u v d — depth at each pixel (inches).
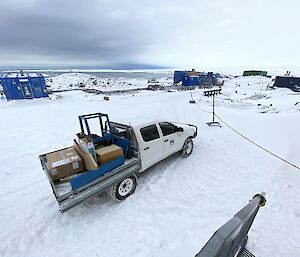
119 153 194.4
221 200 194.5
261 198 111.9
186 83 1903.3
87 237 159.8
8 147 348.2
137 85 2406.5
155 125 235.5
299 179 219.8
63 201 154.2
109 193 195.6
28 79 1026.1
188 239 151.6
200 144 338.0
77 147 198.4
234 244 91.1
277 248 138.2
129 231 163.5
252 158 278.1
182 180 232.7
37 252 148.3
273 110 610.5
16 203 202.1
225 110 629.3
